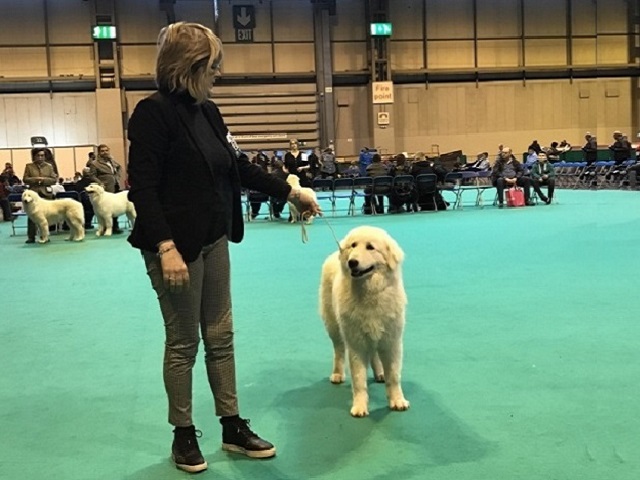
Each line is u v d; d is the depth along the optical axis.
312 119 26.75
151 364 4.34
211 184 2.72
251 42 26.06
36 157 12.99
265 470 2.76
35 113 25.03
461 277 7.04
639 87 28.55
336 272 3.62
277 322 5.36
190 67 2.63
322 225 13.74
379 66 26.58
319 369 4.12
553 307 5.51
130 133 2.63
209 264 2.81
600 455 2.77
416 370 3.98
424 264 8.00
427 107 27.47
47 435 3.22
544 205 16.25
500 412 3.28
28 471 2.82
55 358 4.55
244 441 2.92
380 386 3.78
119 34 25.11
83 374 4.17
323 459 2.83
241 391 3.75
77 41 24.97
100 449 3.04
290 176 14.41
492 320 5.14
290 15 26.20
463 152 27.92
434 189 16.20
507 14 27.52
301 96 26.56
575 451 2.82
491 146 28.05
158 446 3.06
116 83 25.02
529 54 27.88
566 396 3.47
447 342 4.56
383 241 3.16
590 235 10.24
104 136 25.05
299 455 2.88
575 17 27.91
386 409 3.38
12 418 3.45
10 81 24.64
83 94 25.22
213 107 2.89
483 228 11.77
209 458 2.91
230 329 2.95
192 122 2.71
